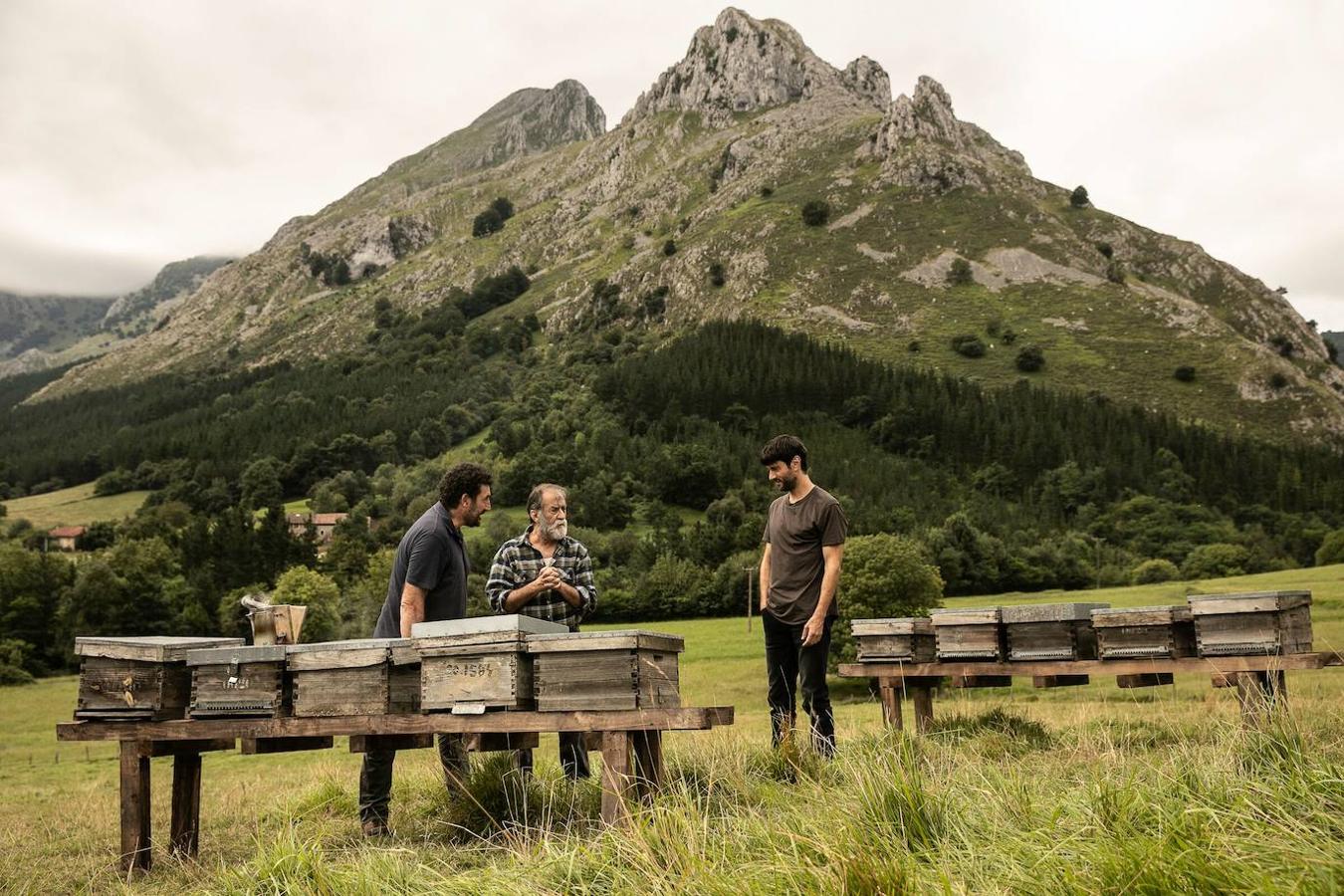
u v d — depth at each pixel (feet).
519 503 435.53
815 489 25.13
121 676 19.89
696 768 20.65
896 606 140.56
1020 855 11.21
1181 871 9.62
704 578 285.02
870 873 10.70
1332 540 331.16
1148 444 484.33
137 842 19.61
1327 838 10.18
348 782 28.35
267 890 14.55
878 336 636.07
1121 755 17.54
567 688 16.88
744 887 11.06
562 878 12.84
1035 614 25.63
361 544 363.76
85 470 614.75
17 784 96.78
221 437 604.49
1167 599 216.54
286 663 18.90
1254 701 21.31
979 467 481.46
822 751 21.98
